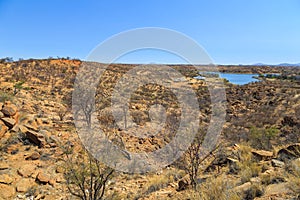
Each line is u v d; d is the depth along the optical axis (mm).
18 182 6422
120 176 7449
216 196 3725
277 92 31656
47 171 7199
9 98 14930
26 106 14961
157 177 7371
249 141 11258
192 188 5125
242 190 3842
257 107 23969
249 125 16969
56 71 34312
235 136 12414
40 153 8430
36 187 6324
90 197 4711
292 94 28797
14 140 9094
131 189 6617
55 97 21828
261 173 4836
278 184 3943
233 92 33000
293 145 6191
